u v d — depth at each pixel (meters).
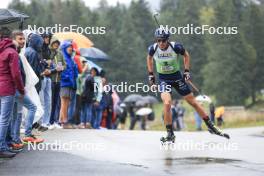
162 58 21.25
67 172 16.05
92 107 33.94
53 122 28.30
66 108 29.16
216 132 22.61
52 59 27.64
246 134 32.81
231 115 85.12
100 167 16.84
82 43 38.03
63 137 24.12
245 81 197.12
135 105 71.44
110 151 20.33
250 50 198.25
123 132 28.86
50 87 26.30
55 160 18.11
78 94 32.41
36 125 26.38
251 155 19.66
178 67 21.53
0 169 16.55
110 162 17.80
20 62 20.59
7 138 19.92
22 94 18.64
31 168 16.69
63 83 28.73
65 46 28.72
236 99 197.50
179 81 21.67
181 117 62.88
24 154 19.22
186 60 21.48
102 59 42.81
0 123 18.50
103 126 37.53
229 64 197.75
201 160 18.30
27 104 21.45
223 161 18.11
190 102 22.16
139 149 21.05
